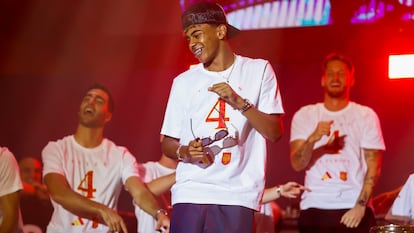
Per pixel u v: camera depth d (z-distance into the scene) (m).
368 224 12.88
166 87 16.95
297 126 13.93
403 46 14.99
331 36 15.23
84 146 13.37
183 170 8.15
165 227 12.09
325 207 13.20
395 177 15.95
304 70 16.30
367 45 15.16
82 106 13.48
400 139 15.94
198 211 7.94
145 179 13.81
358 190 13.20
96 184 13.18
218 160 7.97
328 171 13.31
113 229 12.32
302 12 15.30
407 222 12.05
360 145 13.45
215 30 8.27
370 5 15.05
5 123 17.28
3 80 17.14
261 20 15.41
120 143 17.22
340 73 13.70
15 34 16.50
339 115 13.66
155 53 16.16
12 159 12.13
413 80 15.78
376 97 15.95
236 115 8.05
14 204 12.03
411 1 14.87
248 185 7.99
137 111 17.12
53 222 12.91
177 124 8.45
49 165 13.09
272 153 16.59
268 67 8.31
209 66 8.41
